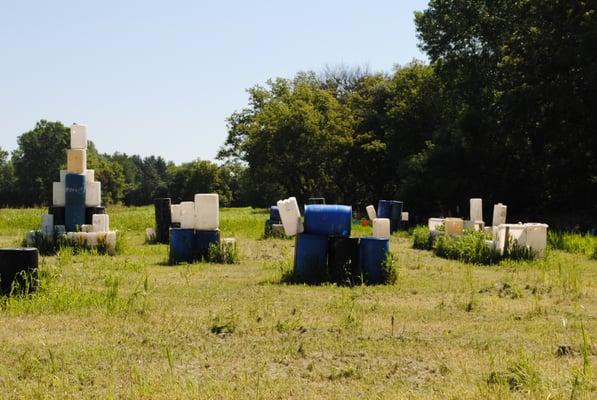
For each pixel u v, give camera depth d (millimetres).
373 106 69312
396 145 61938
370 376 7211
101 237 19828
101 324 9508
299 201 72500
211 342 8586
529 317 10477
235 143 78250
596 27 33594
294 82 79625
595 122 37438
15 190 111562
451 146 47000
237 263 17844
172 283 13766
